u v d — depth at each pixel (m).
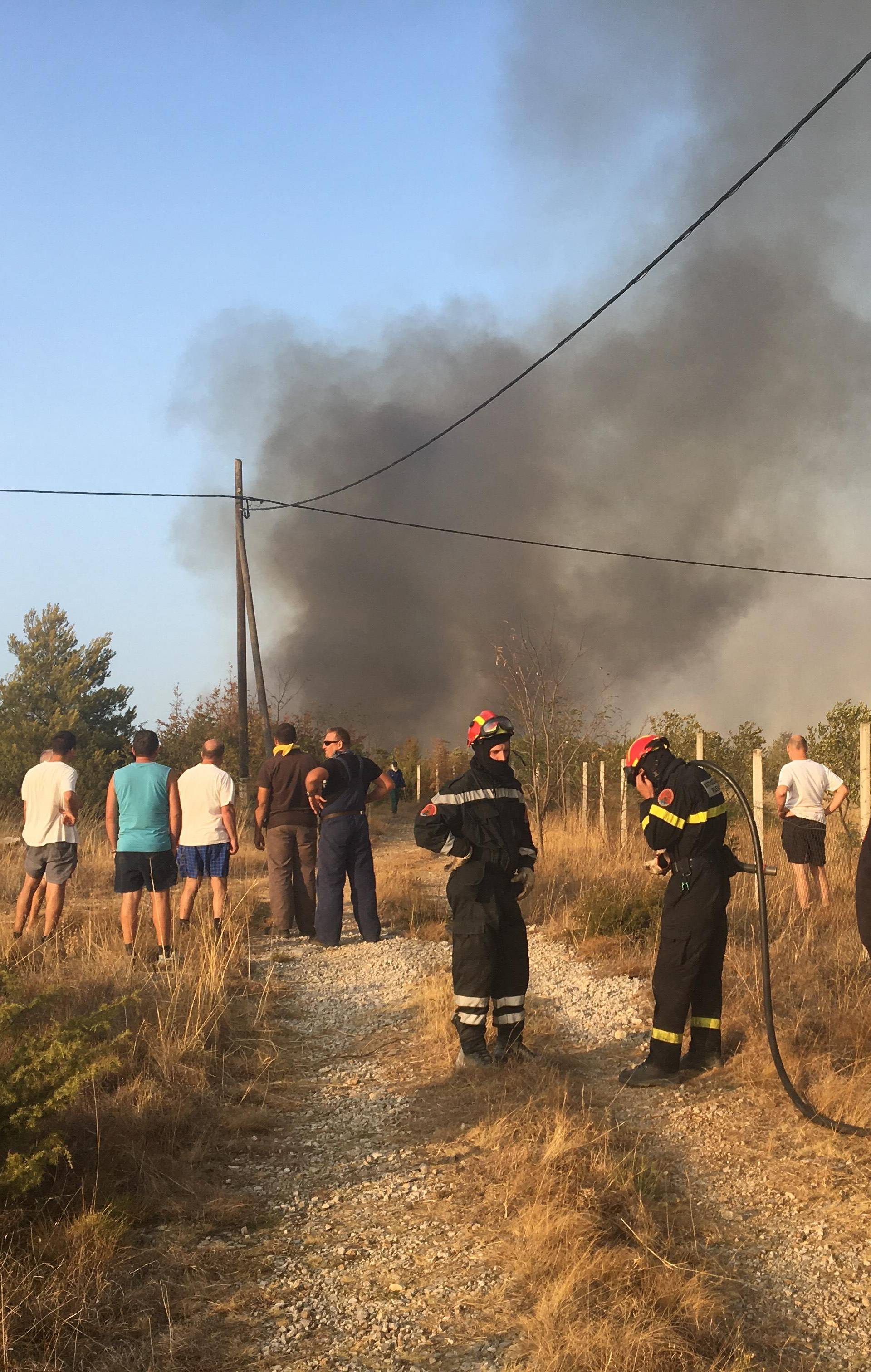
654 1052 4.73
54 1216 3.35
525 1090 4.54
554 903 9.36
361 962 7.74
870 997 5.63
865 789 9.02
